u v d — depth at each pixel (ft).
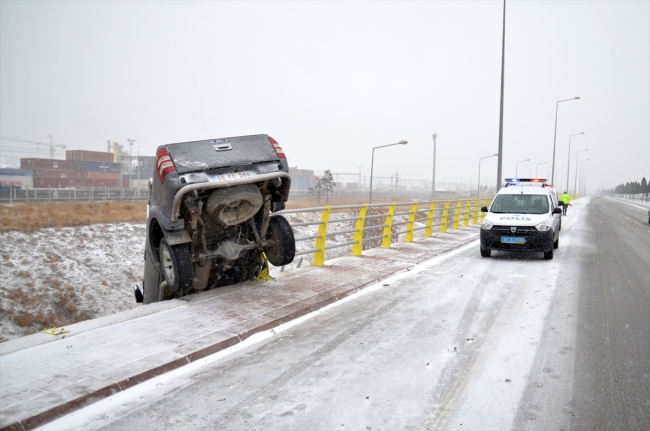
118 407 12.64
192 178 20.10
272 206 24.66
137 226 96.02
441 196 276.21
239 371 15.07
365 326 19.99
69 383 13.38
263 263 27.37
